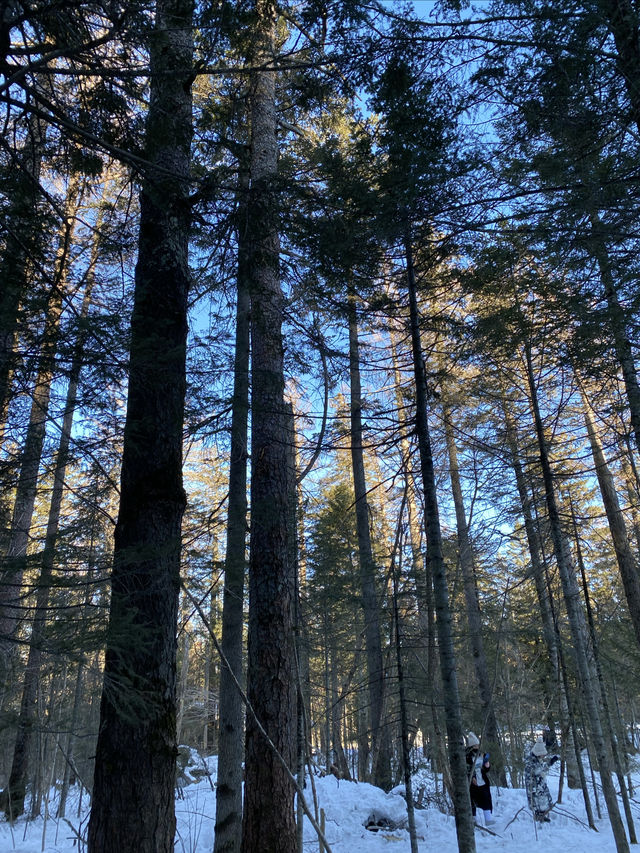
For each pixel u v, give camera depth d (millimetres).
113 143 3938
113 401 3949
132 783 3785
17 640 2828
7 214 3414
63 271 3809
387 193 4301
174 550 4262
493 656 13156
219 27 3799
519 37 3793
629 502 14180
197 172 4676
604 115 3992
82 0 2939
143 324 4477
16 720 2842
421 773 12555
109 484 4836
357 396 11500
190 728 15828
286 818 6016
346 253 4477
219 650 4086
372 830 9250
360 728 18266
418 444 6145
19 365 3191
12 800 9906
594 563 15969
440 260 5535
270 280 6488
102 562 3561
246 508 7062
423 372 6254
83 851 7625
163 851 3766
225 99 6023
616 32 3781
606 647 12812
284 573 6984
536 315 5547
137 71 3326
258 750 6250
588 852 8297
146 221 5000
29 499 7633
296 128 9227
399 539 6766
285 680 6543
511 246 5039
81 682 7848
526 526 9148
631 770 14172
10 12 2830
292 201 4203
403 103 4062
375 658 10742
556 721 13250
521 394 9117
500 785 13289
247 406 6023
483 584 14008
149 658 3980
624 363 5367
